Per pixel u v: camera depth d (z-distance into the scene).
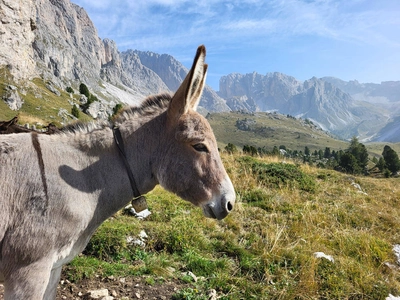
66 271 1.88
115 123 1.25
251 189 4.00
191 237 2.46
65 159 1.12
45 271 1.00
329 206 3.82
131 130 1.23
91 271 1.89
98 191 1.15
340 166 19.58
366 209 3.92
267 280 2.08
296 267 2.26
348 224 3.42
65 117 27.27
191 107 1.25
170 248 2.34
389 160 24.95
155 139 1.24
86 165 1.15
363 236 2.98
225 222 2.94
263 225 3.00
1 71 30.14
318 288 2.04
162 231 2.45
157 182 1.28
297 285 2.03
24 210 1.01
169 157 1.21
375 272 2.41
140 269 2.00
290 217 3.27
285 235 2.80
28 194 1.02
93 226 1.17
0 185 1.00
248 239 2.70
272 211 3.40
